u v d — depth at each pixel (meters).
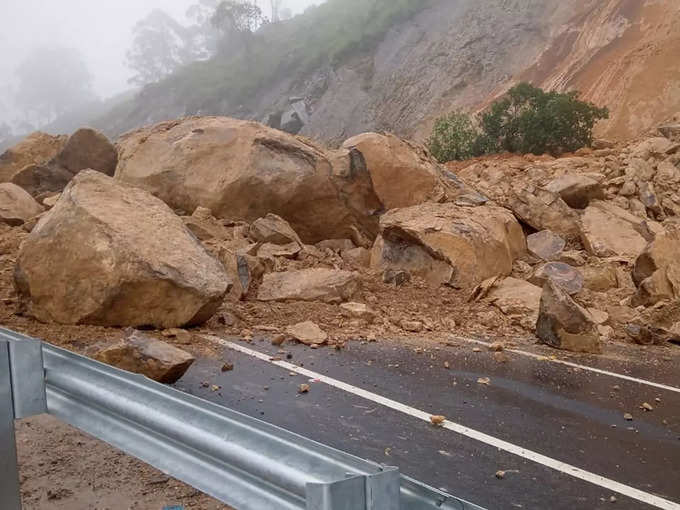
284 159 12.68
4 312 8.09
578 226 14.16
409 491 1.61
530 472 4.92
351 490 1.46
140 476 4.15
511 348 8.84
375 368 7.46
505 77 55.16
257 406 5.97
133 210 8.41
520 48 56.47
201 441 1.96
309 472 1.65
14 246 11.07
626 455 5.35
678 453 5.44
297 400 6.20
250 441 1.83
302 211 12.98
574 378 7.57
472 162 27.44
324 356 7.80
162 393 2.12
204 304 8.08
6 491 2.38
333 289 10.16
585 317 8.98
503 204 14.71
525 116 30.20
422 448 5.28
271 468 1.74
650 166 20.00
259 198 12.61
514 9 60.78
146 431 2.23
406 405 6.29
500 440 5.54
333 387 6.66
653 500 4.54
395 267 12.11
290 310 9.55
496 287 11.32
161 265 7.80
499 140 31.59
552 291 9.17
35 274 7.81
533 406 6.50
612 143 28.78
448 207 13.12
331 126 68.94
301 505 1.69
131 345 6.02
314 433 5.43
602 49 44.94
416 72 64.88
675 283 11.36
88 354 6.16
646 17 43.62
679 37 38.16
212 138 13.04
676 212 17.61
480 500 4.41
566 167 20.64
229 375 6.79
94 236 7.73
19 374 2.40
